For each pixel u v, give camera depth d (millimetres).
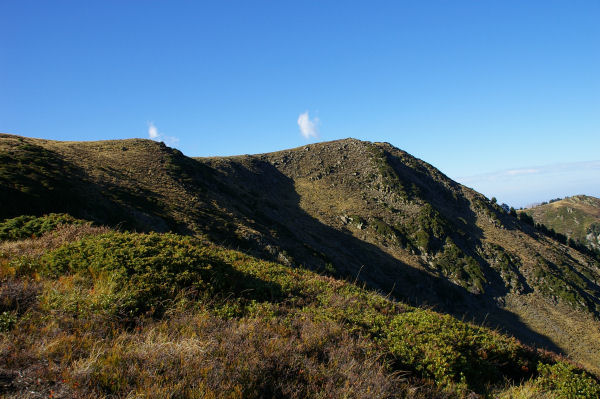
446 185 98375
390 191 83875
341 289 11844
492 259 65188
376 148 106938
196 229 34062
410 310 11023
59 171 33156
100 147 55781
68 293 6781
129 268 8125
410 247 63844
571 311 54312
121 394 4336
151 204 35594
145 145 63031
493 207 92500
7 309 5938
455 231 69938
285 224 56375
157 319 6824
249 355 5559
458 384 6586
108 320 6109
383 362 6621
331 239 59500
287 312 8570
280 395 4945
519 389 7375
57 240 10594
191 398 4391
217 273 9250
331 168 98812
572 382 7551
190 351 5371
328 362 6090
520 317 51625
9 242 10688
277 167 101438
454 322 9617
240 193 62875
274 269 12570
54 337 5254
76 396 4047
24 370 4344
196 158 84875
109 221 28719
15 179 27250
